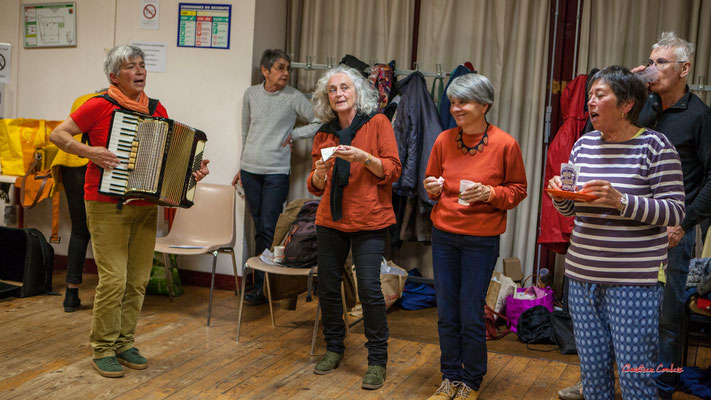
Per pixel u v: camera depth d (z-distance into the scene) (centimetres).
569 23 428
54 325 347
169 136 268
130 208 275
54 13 464
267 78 417
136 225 287
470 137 254
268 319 379
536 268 441
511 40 438
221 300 418
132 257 289
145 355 307
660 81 248
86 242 381
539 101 433
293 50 479
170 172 272
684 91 253
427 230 420
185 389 269
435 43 448
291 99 421
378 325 279
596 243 202
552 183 210
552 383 290
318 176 275
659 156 196
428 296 423
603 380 211
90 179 271
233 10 434
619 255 198
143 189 264
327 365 294
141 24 450
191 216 398
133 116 265
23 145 423
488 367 309
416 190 412
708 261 291
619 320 200
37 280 402
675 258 261
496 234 250
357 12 465
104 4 455
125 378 278
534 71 432
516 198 248
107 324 279
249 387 273
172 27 445
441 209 257
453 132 260
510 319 376
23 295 396
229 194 395
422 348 336
